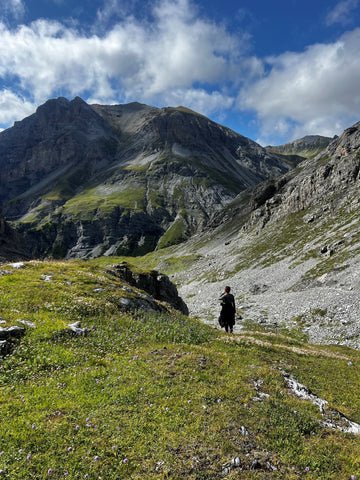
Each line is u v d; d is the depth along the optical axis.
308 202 121.69
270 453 7.04
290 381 11.89
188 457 6.68
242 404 9.15
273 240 117.69
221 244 183.38
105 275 30.80
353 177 105.00
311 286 63.25
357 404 11.34
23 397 8.99
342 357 20.75
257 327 52.34
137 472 6.25
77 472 6.11
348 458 7.20
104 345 14.33
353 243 70.69
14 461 6.32
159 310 25.44
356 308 44.44
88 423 7.73
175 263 173.50
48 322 15.16
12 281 21.08
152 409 8.57
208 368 11.98
